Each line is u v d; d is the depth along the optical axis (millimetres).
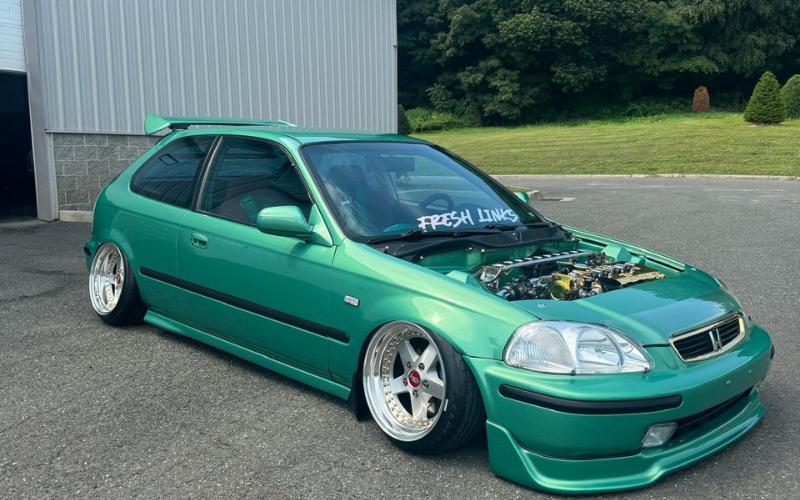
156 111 11180
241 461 3113
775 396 3877
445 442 3018
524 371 2803
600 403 2691
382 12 15570
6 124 15641
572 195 14766
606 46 48625
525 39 46719
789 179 18078
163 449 3221
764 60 46094
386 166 4105
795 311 5582
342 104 14539
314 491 2861
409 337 3215
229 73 12141
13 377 4070
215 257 4047
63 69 10141
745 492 2857
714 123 32344
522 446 2852
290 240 3684
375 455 3176
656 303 3189
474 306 2992
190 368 4246
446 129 48188
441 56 52250
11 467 3049
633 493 2840
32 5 9758
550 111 50250
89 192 10648
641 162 22719
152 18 11008
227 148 4367
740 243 8547
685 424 2918
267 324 3801
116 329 4988
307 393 3881
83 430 3406
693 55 47281
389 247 3445
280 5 12984
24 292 5996
